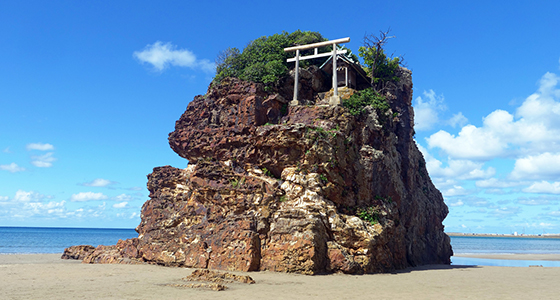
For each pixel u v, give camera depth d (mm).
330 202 31625
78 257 45438
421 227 45062
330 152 32094
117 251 39094
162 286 22094
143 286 22141
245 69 40250
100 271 29469
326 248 29578
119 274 27750
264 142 33875
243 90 37031
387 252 32719
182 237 33594
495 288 23938
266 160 33969
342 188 32875
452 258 70375
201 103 39906
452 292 22000
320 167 31953
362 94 38250
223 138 36344
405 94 45281
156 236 35750
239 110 36438
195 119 39594
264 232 30672
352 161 34219
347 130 34469
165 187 39188
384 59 45844
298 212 30156
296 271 28453
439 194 52281
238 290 21016
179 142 39594
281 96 37438
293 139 32562
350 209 33094
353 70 42312
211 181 34156
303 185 31516
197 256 31547
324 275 28047
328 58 44938
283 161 33312
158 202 38156
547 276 31422
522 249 129125
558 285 25875
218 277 24672
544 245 184000
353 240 30469
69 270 30172
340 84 42125
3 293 19672
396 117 43062
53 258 47344
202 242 31812
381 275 29359
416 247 43000
